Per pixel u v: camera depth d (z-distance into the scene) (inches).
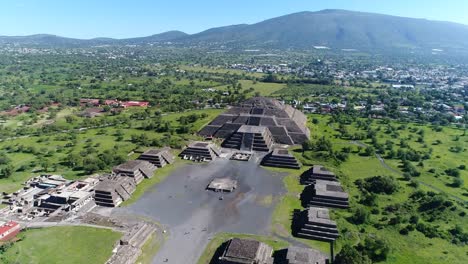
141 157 6309.1
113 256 3590.1
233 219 4466.0
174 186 5452.8
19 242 3853.3
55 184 5265.8
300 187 5423.2
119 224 4281.5
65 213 4515.3
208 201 4960.6
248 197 5083.7
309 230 4074.8
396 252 3769.7
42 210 4648.1
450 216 4515.3
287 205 4835.1
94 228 4168.3
